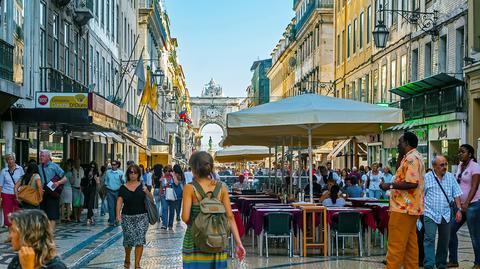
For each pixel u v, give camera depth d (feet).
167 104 287.28
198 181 24.18
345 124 51.42
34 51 73.46
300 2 233.35
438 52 90.27
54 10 83.66
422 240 40.40
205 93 535.19
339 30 161.17
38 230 15.58
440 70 89.66
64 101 68.18
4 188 56.80
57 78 81.46
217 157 119.34
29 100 72.02
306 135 59.62
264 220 46.09
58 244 51.80
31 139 75.97
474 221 39.27
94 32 111.14
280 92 289.53
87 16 97.25
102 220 75.00
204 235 23.30
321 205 48.75
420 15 97.40
